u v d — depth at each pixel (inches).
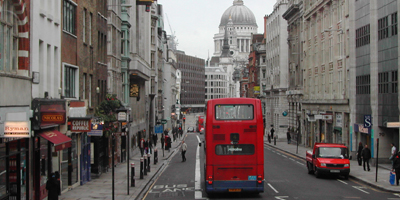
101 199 773.9
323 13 1934.1
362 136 1478.8
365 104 1413.6
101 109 1139.9
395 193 833.5
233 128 780.0
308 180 1028.5
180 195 842.8
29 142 682.8
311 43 2117.4
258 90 3831.2
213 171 781.9
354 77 1525.6
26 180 675.4
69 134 866.1
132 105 1861.5
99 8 1221.7
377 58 1338.6
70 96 924.0
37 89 717.9
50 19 780.0
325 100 1854.1
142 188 908.6
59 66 836.0
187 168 1360.7
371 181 965.2
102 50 1259.8
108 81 1375.5
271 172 1187.3
